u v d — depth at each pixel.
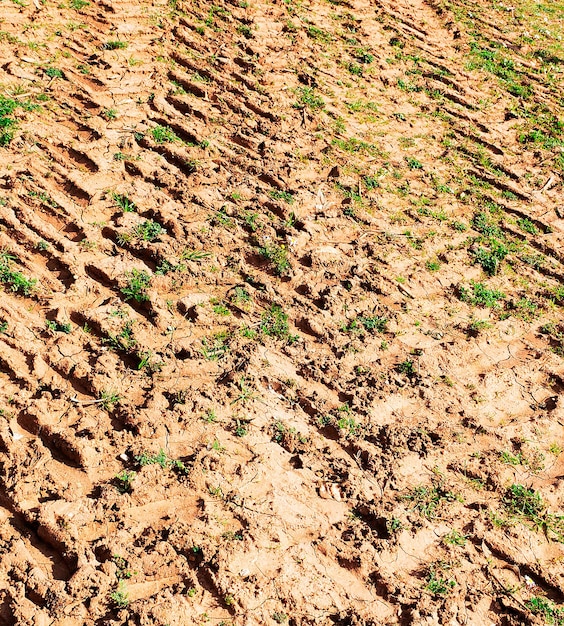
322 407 4.68
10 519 4.22
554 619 4.28
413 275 5.27
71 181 5.16
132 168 5.34
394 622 4.20
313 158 5.70
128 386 4.58
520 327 5.21
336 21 6.88
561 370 5.05
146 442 4.43
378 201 5.60
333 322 4.98
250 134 5.72
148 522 4.27
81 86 5.64
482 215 5.71
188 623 4.08
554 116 6.61
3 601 4.06
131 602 4.09
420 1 7.75
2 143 5.22
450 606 4.24
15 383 4.51
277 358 4.79
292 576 4.22
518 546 4.45
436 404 4.78
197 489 4.36
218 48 6.19
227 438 4.50
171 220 5.12
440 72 6.71
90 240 4.98
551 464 4.71
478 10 8.02
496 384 4.93
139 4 6.26
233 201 5.36
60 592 4.08
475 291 5.29
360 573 4.28
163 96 5.78
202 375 4.67
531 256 5.57
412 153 5.97
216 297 4.93
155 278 4.89
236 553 4.23
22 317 4.68
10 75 5.56
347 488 4.46
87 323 4.72
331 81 6.28
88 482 4.33
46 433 4.40
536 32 7.86
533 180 6.06
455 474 4.59
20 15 5.87
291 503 4.39
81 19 6.04
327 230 5.36
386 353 4.93
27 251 4.90
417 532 4.40
